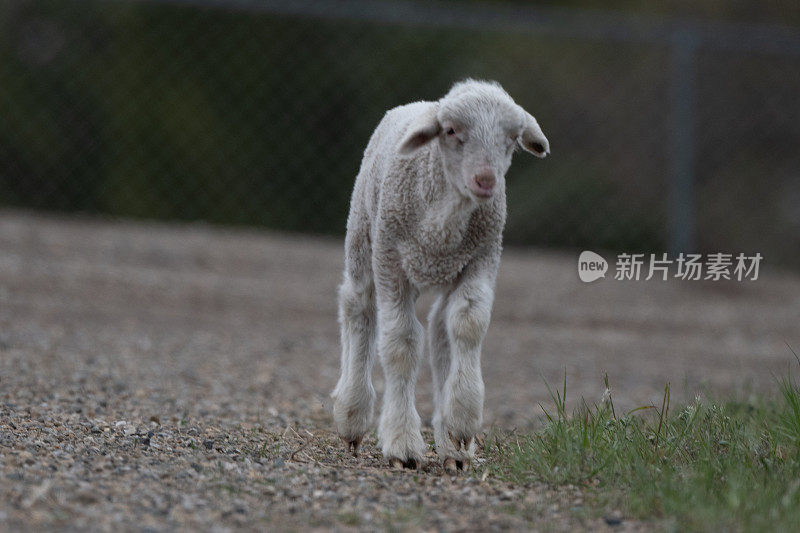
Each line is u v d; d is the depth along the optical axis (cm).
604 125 3341
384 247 935
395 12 3134
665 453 927
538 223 3059
